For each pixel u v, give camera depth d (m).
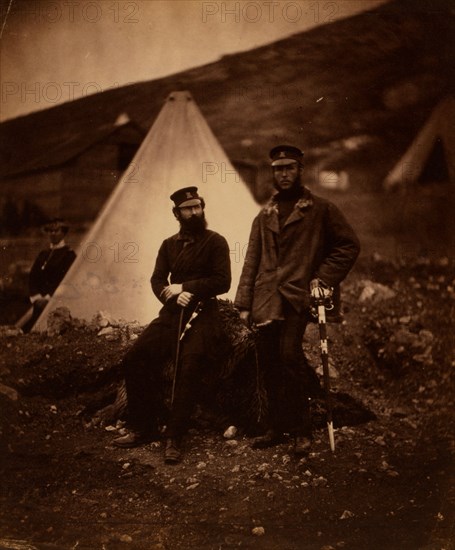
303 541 2.65
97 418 3.26
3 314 3.47
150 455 3.05
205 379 3.16
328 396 2.97
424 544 2.67
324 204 2.99
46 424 3.20
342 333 3.50
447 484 2.92
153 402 3.14
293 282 2.92
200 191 3.62
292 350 2.89
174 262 3.16
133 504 2.85
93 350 3.39
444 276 3.51
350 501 2.82
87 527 2.77
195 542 2.67
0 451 3.09
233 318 3.28
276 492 2.85
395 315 3.52
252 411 3.13
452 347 3.44
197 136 3.62
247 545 2.64
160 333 3.11
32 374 3.31
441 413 3.25
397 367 3.41
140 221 3.58
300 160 3.03
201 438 3.12
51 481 2.97
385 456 3.05
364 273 3.62
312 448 3.06
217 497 2.83
